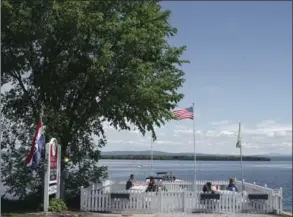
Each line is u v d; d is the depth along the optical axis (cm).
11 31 2031
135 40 2041
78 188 2333
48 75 2177
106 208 2081
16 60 2084
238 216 1991
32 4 2006
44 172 2006
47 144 1973
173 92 2238
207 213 2088
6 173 2175
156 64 2270
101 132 2364
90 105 2211
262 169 14400
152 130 2234
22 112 2255
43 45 2080
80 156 2327
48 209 1973
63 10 2014
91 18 2030
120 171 6147
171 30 2347
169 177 3512
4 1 1931
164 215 1972
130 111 2158
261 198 2158
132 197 2102
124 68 2094
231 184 2572
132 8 2234
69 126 2238
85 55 2136
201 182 3031
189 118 2680
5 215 1822
